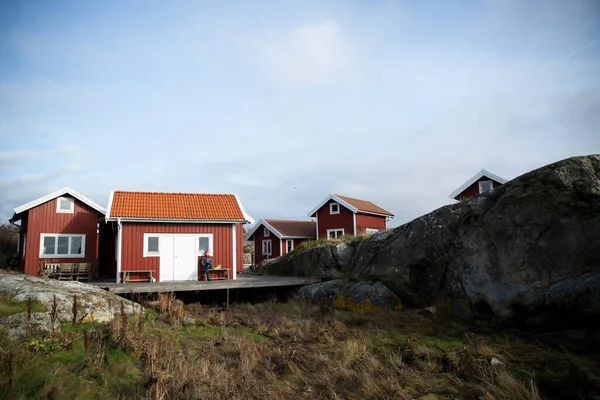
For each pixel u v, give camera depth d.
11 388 5.95
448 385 7.35
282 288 20.05
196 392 6.44
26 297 10.33
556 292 10.22
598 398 6.37
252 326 12.13
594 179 10.91
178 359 7.82
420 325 12.34
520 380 7.24
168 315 12.16
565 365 7.93
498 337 10.62
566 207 11.06
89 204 21.11
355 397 6.86
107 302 11.66
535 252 11.44
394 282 15.62
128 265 18.41
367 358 8.74
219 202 21.33
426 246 14.79
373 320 13.15
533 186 11.86
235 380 7.04
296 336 10.89
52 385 6.26
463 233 13.71
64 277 19.58
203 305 17.14
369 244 18.31
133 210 19.08
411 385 7.38
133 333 8.88
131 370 7.31
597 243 10.29
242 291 19.25
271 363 8.67
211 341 9.95
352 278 17.92
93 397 6.20
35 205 20.03
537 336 10.37
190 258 19.44
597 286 9.19
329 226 34.19
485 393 6.64
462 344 9.78
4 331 8.39
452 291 13.66
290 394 6.90
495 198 13.19
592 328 9.42
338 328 11.65
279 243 36.31
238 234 26.58
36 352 7.61
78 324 9.47
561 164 11.47
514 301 11.44
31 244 19.84
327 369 8.12
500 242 12.44
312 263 21.69
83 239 20.95
